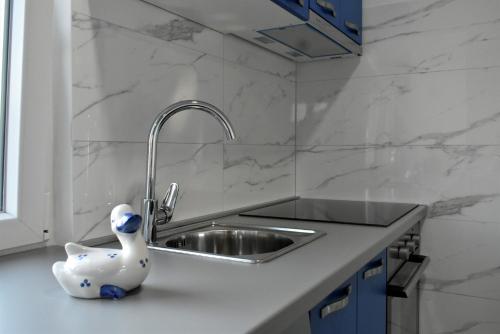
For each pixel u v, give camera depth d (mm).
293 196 2277
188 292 762
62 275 716
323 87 2225
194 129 1538
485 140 1892
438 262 1986
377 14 2094
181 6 1364
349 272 991
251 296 743
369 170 2131
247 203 1871
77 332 584
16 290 772
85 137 1136
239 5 1353
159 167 1379
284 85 2168
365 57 2127
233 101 1759
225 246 1416
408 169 2047
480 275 1908
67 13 1094
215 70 1641
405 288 1396
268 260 989
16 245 1037
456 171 1949
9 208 1048
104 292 717
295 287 793
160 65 1374
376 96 2107
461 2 1925
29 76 1046
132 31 1269
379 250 1234
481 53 1892
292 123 2258
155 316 647
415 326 1952
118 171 1232
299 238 1274
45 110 1092
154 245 1125
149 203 1149
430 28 1987
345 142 2182
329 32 1726
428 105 1999
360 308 1179
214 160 1648
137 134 1291
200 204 1575
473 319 1923
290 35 1723
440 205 1983
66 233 1117
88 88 1139
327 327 983
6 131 1049
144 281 829
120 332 584
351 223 1479
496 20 1861
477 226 1913
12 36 1043
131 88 1268
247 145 1865
